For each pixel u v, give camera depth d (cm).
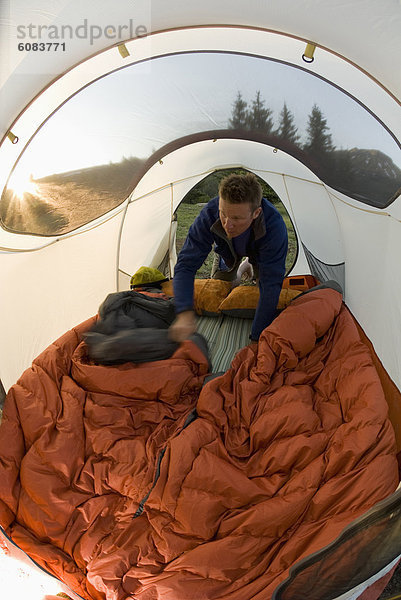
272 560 159
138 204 305
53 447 193
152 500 175
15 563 174
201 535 165
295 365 235
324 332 248
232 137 246
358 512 166
